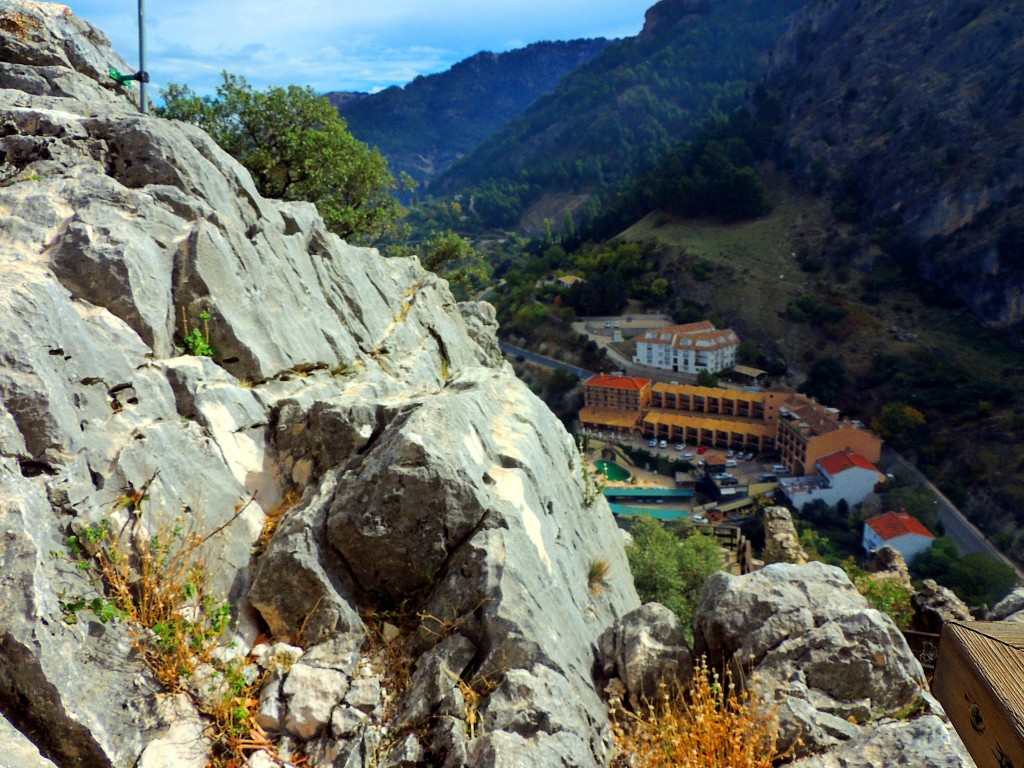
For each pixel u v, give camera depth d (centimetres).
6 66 1545
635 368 12950
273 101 2800
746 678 739
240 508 862
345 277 1513
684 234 16575
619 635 841
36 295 759
